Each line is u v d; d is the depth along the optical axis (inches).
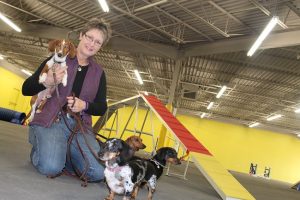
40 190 121.8
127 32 636.1
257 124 1246.3
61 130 155.3
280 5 410.6
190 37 594.2
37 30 691.4
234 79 806.5
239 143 1302.9
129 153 126.4
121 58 799.1
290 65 630.5
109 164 125.0
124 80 1032.8
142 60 749.9
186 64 750.5
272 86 802.8
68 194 126.3
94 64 162.9
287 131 1285.7
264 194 387.2
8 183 120.8
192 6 466.6
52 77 143.4
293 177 1277.1
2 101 1152.2
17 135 368.8
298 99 870.4
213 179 242.1
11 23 616.7
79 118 155.6
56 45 145.6
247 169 1286.9
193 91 909.2
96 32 151.7
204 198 221.5
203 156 281.7
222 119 1317.7
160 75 875.4
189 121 1323.8
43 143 148.6
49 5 560.1
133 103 513.0
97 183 162.6
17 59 1084.5
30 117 164.2
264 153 1291.8
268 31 406.3
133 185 128.1
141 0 486.3
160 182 253.8
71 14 576.7
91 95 159.6
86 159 153.5
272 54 593.9
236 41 542.3
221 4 440.5
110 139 126.8
